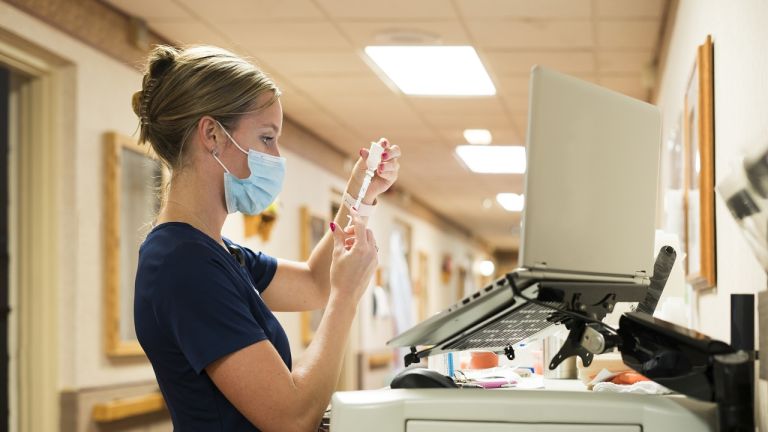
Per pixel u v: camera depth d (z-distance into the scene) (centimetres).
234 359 127
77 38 382
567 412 112
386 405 115
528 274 111
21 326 374
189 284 129
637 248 135
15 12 344
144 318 133
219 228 148
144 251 137
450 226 1389
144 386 429
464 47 477
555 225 115
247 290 138
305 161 704
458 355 233
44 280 374
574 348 132
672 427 109
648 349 120
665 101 433
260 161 145
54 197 377
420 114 642
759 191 137
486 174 908
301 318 691
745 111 167
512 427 112
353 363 849
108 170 398
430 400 114
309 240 700
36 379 372
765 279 145
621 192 130
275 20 434
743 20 169
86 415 378
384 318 986
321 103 611
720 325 216
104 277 397
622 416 111
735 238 184
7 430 369
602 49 473
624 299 135
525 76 533
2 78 366
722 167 204
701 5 253
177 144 144
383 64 513
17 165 379
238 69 145
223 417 132
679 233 319
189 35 457
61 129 381
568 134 117
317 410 131
